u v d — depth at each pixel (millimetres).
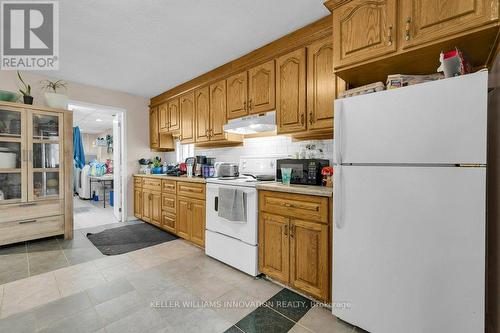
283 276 1869
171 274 2123
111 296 1769
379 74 1625
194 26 2045
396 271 1261
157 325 1464
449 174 1112
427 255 1170
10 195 2756
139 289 1869
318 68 1994
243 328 1450
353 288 1416
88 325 1455
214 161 3291
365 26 1433
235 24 2020
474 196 1060
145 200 3787
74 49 2434
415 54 1321
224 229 2314
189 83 3338
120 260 2414
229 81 2771
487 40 1177
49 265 2281
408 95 1213
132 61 2729
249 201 2084
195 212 2768
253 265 2039
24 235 2770
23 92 2818
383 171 1293
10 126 2736
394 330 1269
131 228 3572
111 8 1803
